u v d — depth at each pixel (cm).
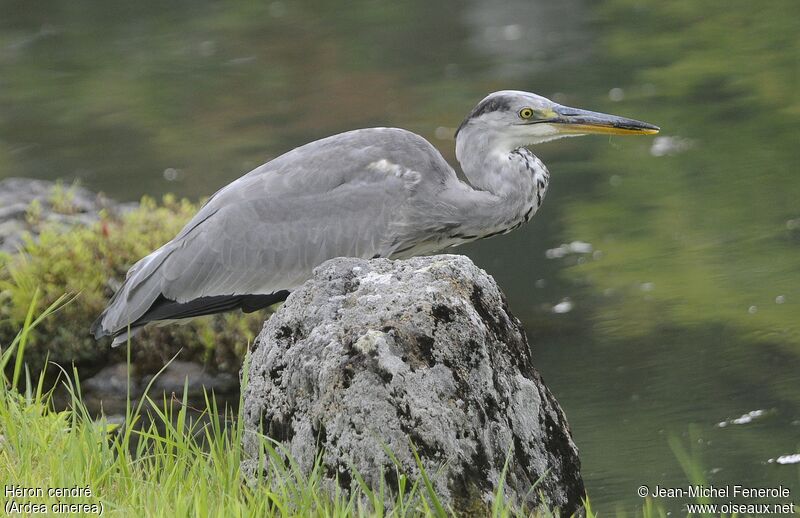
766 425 1122
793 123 2111
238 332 1278
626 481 1019
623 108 2264
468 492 693
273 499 685
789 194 1795
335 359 702
